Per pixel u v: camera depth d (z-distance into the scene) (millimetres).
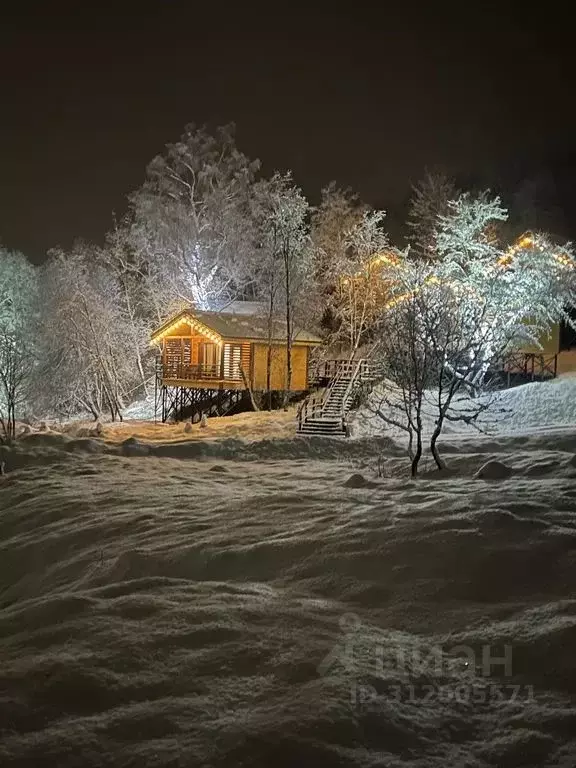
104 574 10719
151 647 6805
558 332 37531
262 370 40875
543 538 9492
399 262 39531
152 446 25375
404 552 9391
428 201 54812
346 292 44688
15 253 48031
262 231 47469
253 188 48625
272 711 5586
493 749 5230
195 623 7391
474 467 18062
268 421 32250
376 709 5590
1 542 14672
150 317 51188
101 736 5285
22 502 17453
